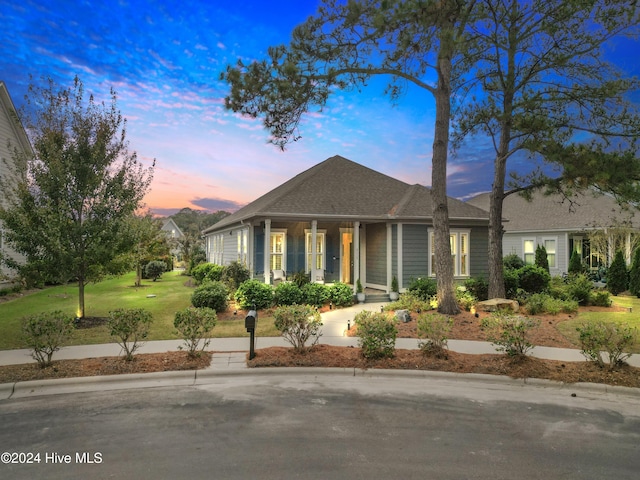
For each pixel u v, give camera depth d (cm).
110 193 962
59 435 405
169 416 457
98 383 576
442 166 1044
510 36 1152
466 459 361
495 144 1238
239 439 397
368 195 1614
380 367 643
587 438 411
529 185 1177
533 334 891
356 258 1440
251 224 1514
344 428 427
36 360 650
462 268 1516
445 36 807
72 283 2066
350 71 958
